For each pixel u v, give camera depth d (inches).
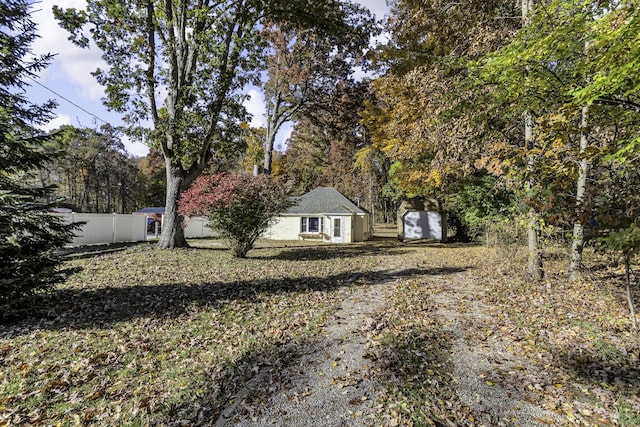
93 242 736.3
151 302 279.1
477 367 168.2
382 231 1649.9
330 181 1708.9
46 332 213.3
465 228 1037.8
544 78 173.3
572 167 202.4
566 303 267.7
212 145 632.4
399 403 137.2
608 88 137.5
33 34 257.3
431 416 128.3
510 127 303.1
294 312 261.9
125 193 1892.2
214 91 559.5
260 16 619.5
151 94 561.3
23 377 160.9
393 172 724.7
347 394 144.9
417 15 426.3
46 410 136.8
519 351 185.6
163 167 1850.4
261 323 236.8
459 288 343.0
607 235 159.0
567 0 158.9
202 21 567.5
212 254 568.1
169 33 578.6
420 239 1057.5
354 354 183.8
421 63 509.7
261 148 1734.7
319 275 414.3
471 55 335.0
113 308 261.7
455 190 791.7
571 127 183.8
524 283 343.6
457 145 342.0
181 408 138.3
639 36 122.6
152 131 557.0
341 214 1013.8
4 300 224.5
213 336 213.2
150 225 1369.3
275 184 558.3
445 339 204.7
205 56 548.7
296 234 1071.0
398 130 538.3
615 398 137.6
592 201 169.3
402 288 343.0
